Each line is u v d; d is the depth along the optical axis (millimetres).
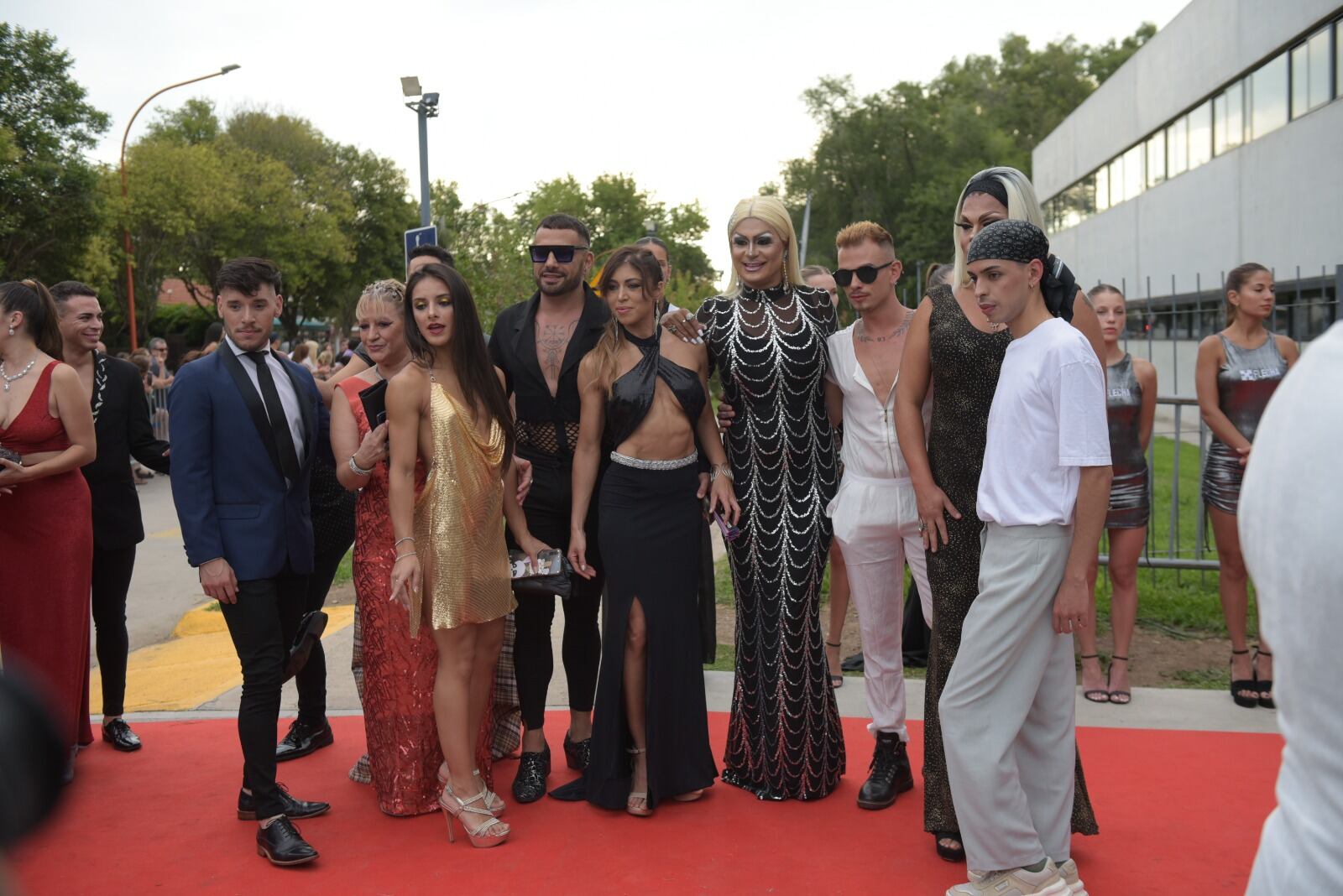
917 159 56594
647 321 3930
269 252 46594
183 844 3658
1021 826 3021
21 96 30844
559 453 4219
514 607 3811
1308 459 1183
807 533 3912
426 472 3713
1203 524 7129
